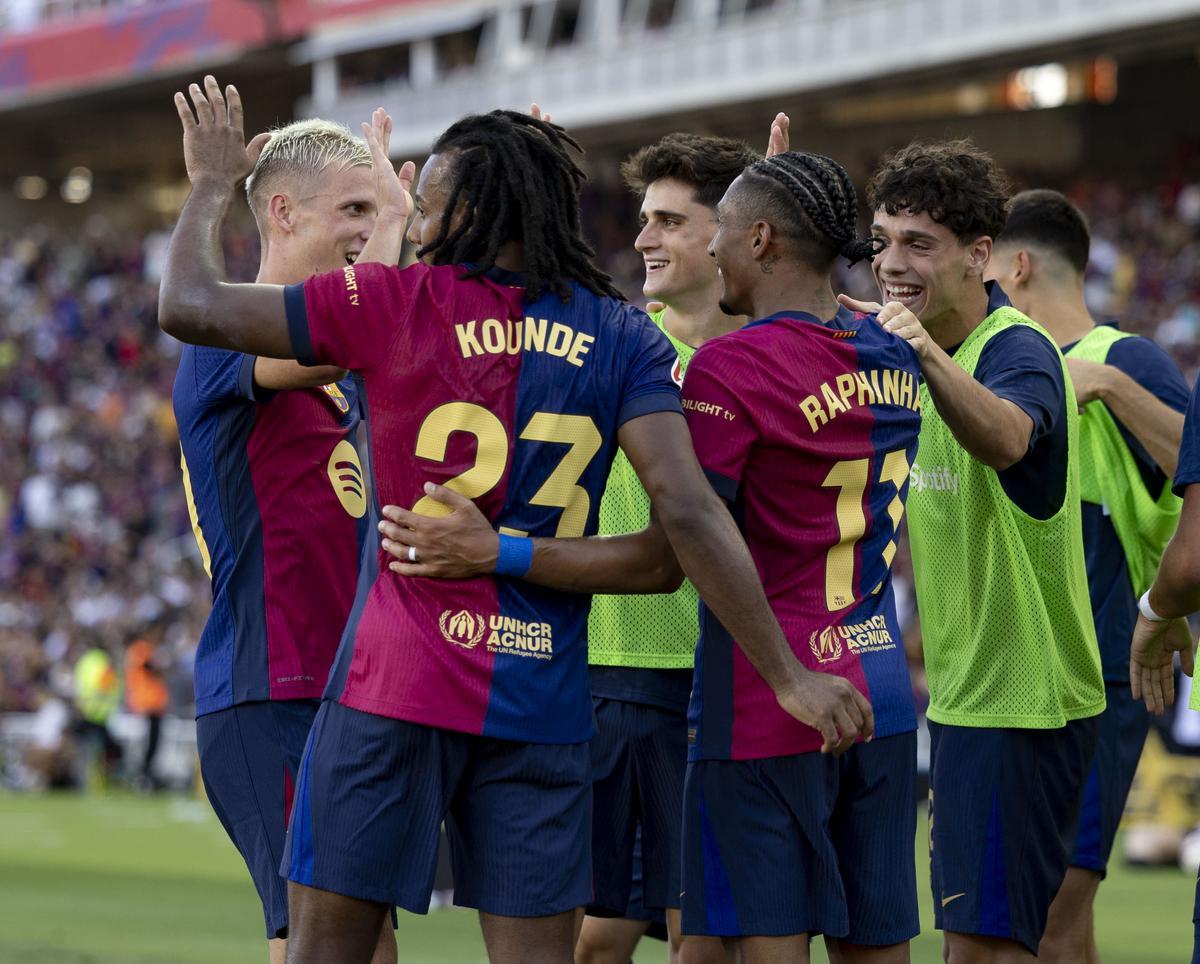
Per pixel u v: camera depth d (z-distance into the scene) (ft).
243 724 17.40
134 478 126.72
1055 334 22.89
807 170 15.90
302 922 14.46
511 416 14.42
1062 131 128.47
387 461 14.48
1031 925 18.88
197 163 15.57
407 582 14.49
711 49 123.03
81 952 33.14
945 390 16.48
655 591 15.07
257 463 17.43
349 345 14.37
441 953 32.99
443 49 148.05
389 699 14.29
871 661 16.10
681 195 20.70
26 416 145.79
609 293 15.11
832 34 113.80
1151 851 47.29
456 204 14.67
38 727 86.48
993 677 18.75
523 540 14.46
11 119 193.88
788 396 15.52
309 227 18.03
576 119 134.31
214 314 14.37
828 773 16.01
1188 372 95.45
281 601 17.47
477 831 14.69
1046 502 18.44
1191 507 16.83
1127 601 22.03
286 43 160.25
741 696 15.94
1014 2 102.22
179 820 66.85
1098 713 19.40
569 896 14.69
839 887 16.01
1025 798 18.79
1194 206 112.37
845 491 15.84
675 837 20.40
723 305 16.58
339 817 14.32
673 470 14.64
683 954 19.65
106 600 107.14
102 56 174.81
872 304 16.79
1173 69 123.65
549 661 14.65
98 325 156.25
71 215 211.20
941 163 18.35
